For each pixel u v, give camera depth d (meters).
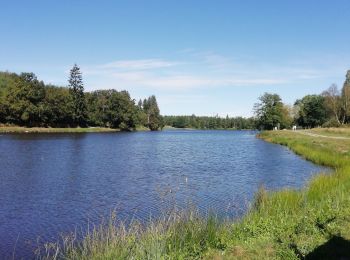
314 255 9.43
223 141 84.94
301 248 9.91
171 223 11.45
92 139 83.38
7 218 17.73
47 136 88.50
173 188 25.03
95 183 27.05
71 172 32.34
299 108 150.62
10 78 129.00
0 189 24.53
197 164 39.31
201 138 102.19
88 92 146.62
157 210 18.72
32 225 16.56
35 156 44.12
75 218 17.70
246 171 33.69
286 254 9.49
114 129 144.62
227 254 9.85
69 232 15.48
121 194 23.09
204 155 49.59
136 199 21.61
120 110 146.25
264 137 94.56
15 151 49.41
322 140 56.41
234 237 11.11
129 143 73.50
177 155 49.53
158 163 40.06
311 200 15.55
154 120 177.88
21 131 107.81
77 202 20.98
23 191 23.97
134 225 11.66
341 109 131.00
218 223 12.11
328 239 10.59
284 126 144.00
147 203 20.50
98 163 39.09
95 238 11.64
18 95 112.62
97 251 10.11
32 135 90.88
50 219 17.48
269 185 26.20
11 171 32.28
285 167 35.78
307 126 140.88
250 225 11.94
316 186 17.86
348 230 11.30
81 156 45.56
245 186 25.92
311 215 12.98
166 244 10.27
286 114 144.50
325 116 134.25
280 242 10.60
